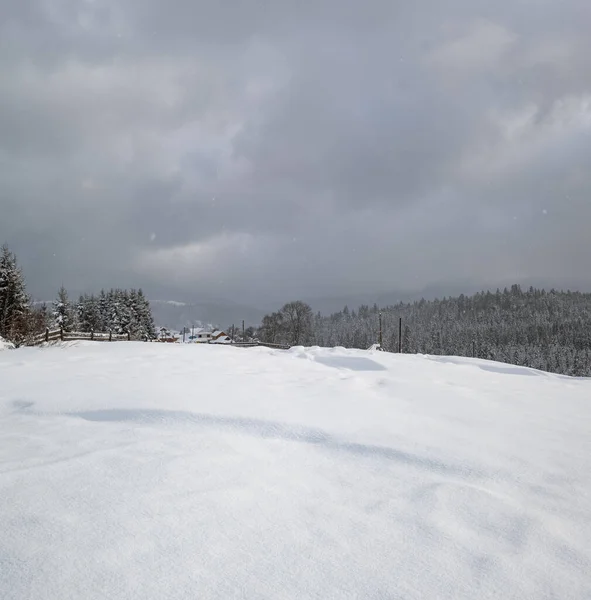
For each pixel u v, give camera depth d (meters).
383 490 2.39
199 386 5.02
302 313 60.72
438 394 5.36
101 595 1.37
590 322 131.25
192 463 2.63
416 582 1.54
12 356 8.35
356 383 5.78
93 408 3.94
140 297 58.22
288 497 2.24
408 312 189.00
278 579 1.51
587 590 1.53
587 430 3.95
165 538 1.74
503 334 130.00
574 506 2.28
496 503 2.26
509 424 3.98
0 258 29.89
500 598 1.47
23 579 1.43
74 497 2.09
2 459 2.65
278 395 4.68
